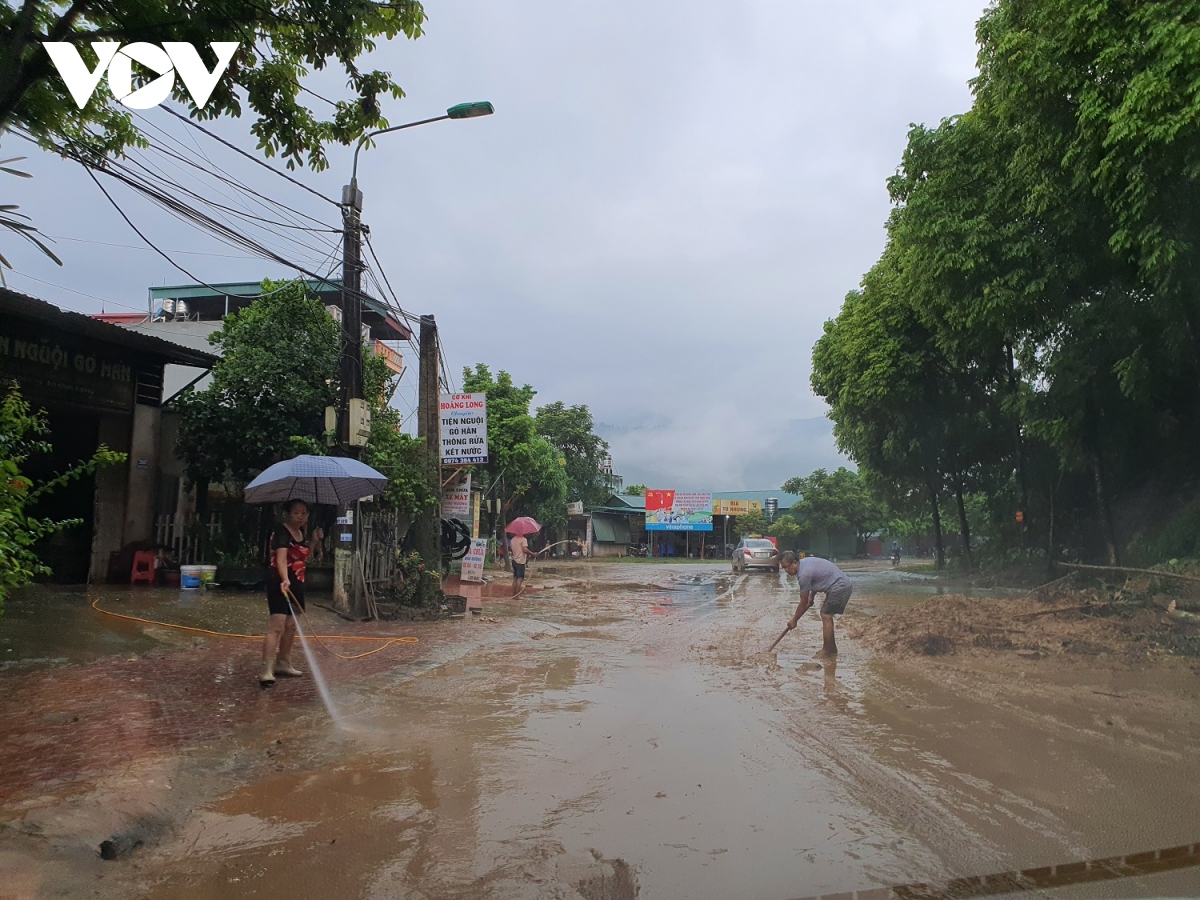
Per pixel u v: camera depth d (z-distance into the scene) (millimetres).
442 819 4043
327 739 5434
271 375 15109
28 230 4191
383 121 6316
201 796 4332
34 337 12375
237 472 15625
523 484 35812
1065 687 7031
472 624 11859
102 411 13680
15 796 4121
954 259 14297
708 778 4688
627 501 54656
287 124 6004
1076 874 3434
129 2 4785
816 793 4426
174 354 14586
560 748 5285
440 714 6195
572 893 3256
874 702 6613
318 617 11523
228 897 3209
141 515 14398
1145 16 9508
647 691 7098
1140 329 14188
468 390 35406
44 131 5074
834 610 9055
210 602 11891
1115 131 9633
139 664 7695
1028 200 12688
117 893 3232
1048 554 20141
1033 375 17578
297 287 16188
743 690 7141
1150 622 9242
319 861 3553
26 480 5148
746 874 3426
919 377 23109
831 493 52500
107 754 4875
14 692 6418
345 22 5582
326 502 8805
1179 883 3338
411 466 13719
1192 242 10469
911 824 3973
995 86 12641
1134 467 18781
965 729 5719
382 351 29469
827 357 27875
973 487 29328
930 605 11500
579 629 11547
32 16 4246
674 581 23719
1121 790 4434
